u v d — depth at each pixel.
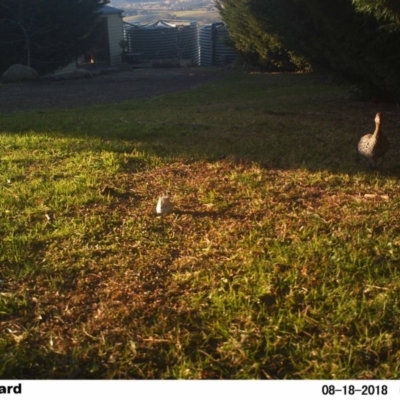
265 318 3.31
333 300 3.48
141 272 3.89
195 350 3.07
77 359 2.99
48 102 15.42
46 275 3.86
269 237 4.40
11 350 3.07
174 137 8.23
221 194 5.41
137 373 2.91
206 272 3.85
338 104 11.68
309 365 2.92
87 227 4.66
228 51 31.14
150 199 5.38
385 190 5.46
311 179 5.83
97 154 7.06
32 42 24.09
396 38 9.31
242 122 9.38
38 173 6.24
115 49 32.28
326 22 10.12
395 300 3.46
